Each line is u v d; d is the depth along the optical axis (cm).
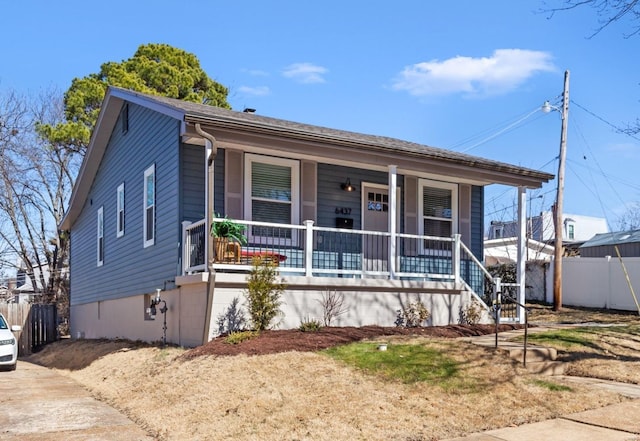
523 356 943
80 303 2080
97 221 1894
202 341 1050
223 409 710
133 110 1535
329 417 669
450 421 669
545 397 763
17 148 3122
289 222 1309
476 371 838
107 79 2997
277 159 1304
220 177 1235
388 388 762
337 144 1180
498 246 3331
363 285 1193
